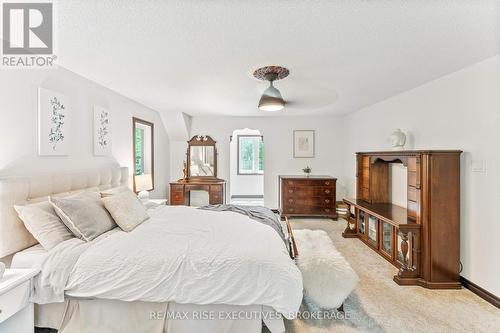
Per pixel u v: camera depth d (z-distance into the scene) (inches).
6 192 67.1
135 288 62.0
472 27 64.7
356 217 150.4
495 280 82.7
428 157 93.9
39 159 84.7
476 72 89.2
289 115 208.2
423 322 74.1
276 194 218.4
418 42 73.5
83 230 73.5
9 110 74.4
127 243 70.8
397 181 137.6
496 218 82.4
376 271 106.0
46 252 67.6
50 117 88.2
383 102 152.4
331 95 138.5
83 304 65.0
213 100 150.6
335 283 75.0
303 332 70.0
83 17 60.3
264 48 78.0
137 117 157.8
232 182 296.0
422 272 95.7
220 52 80.9
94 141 113.7
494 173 83.0
